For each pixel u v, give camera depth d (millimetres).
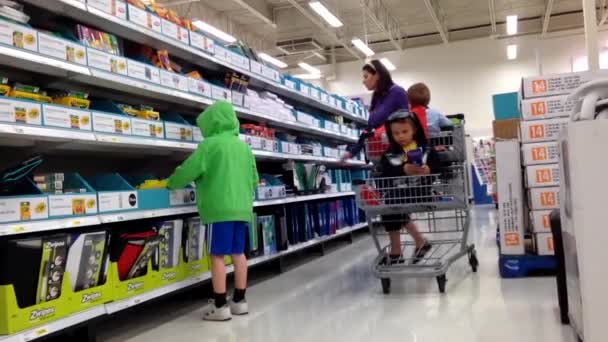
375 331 2623
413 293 3494
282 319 3010
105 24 2980
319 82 16906
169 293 3148
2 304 2129
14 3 2373
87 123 2623
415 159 3523
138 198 2934
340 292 3703
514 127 6879
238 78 4285
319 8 9648
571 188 1828
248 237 4180
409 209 3688
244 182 3197
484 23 15016
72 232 2521
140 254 2881
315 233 5789
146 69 3113
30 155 2922
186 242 3340
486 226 7809
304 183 5508
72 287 2451
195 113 4238
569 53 14703
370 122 4023
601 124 1739
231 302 3254
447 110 15812
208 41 3852
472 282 3729
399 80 16297
